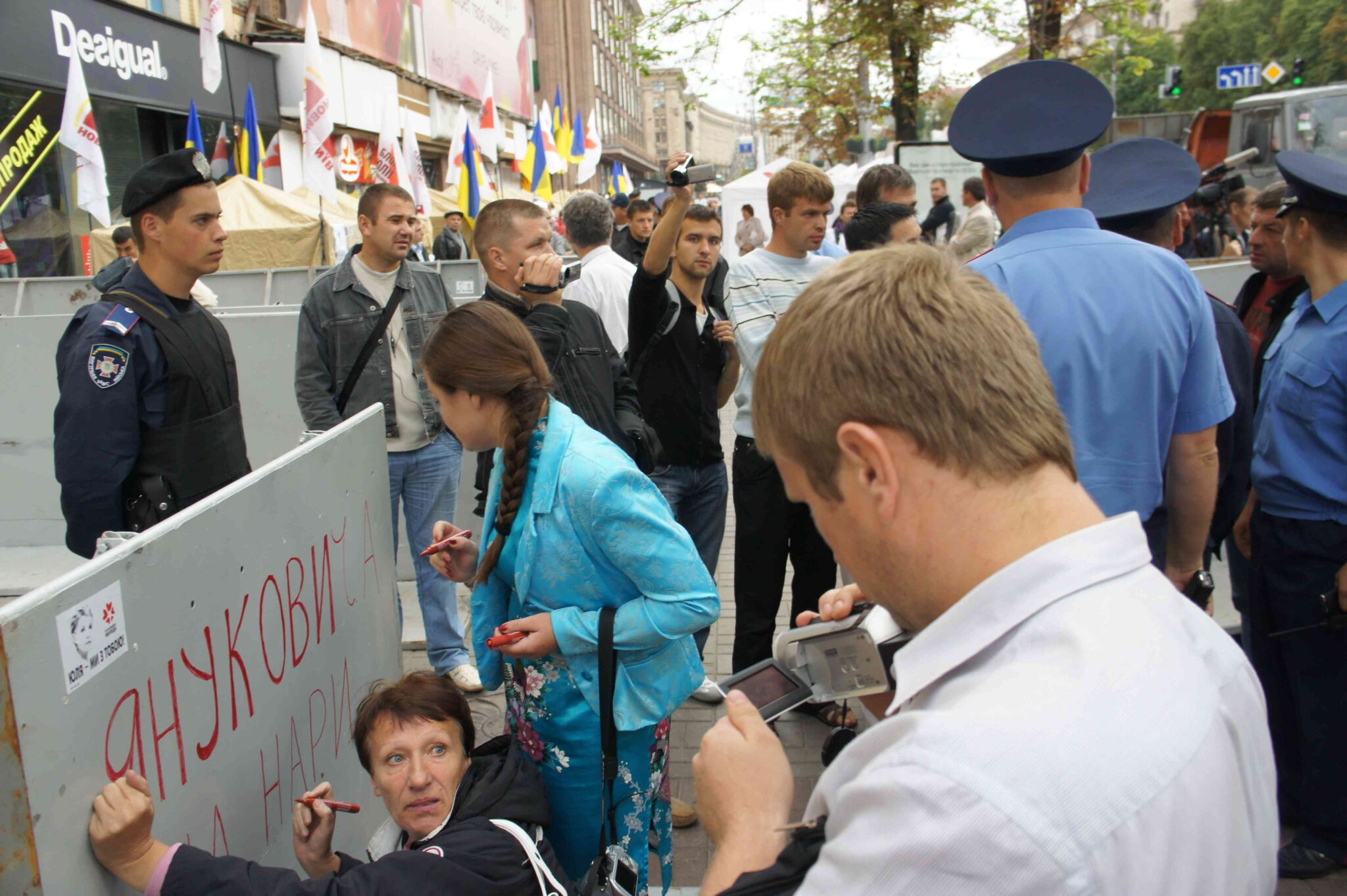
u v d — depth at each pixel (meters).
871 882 0.69
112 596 1.34
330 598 2.16
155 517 2.59
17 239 10.98
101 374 2.50
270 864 1.85
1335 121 15.15
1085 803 0.67
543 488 2.04
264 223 10.77
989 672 0.78
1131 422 2.00
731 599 5.26
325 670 2.13
